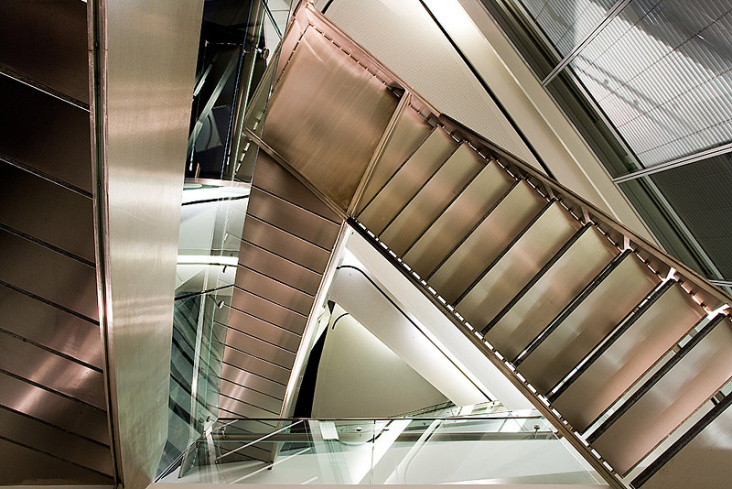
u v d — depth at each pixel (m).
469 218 6.00
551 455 4.85
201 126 2.86
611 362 5.14
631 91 6.59
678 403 4.86
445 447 4.75
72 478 3.09
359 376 17.11
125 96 1.69
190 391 4.14
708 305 4.90
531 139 8.26
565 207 5.58
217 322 4.75
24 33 1.62
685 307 5.00
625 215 7.94
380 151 6.30
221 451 4.50
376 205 6.56
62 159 1.87
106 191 1.80
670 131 6.35
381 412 16.83
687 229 7.06
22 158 1.88
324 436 4.63
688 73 5.65
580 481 4.66
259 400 9.06
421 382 16.98
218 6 2.78
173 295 2.88
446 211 6.02
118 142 1.75
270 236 7.11
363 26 8.11
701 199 6.44
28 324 2.42
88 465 3.03
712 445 4.64
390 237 6.40
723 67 5.18
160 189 2.27
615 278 5.27
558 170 8.21
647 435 4.93
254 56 3.64
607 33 6.42
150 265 2.41
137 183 2.01
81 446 2.93
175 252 2.71
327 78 6.45
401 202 6.51
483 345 5.59
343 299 12.58
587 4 6.43
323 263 7.30
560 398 5.27
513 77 8.09
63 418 2.81
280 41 4.40
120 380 2.52
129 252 2.13
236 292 7.75
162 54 1.86
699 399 4.83
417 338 12.79
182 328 3.50
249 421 4.87
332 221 6.86
